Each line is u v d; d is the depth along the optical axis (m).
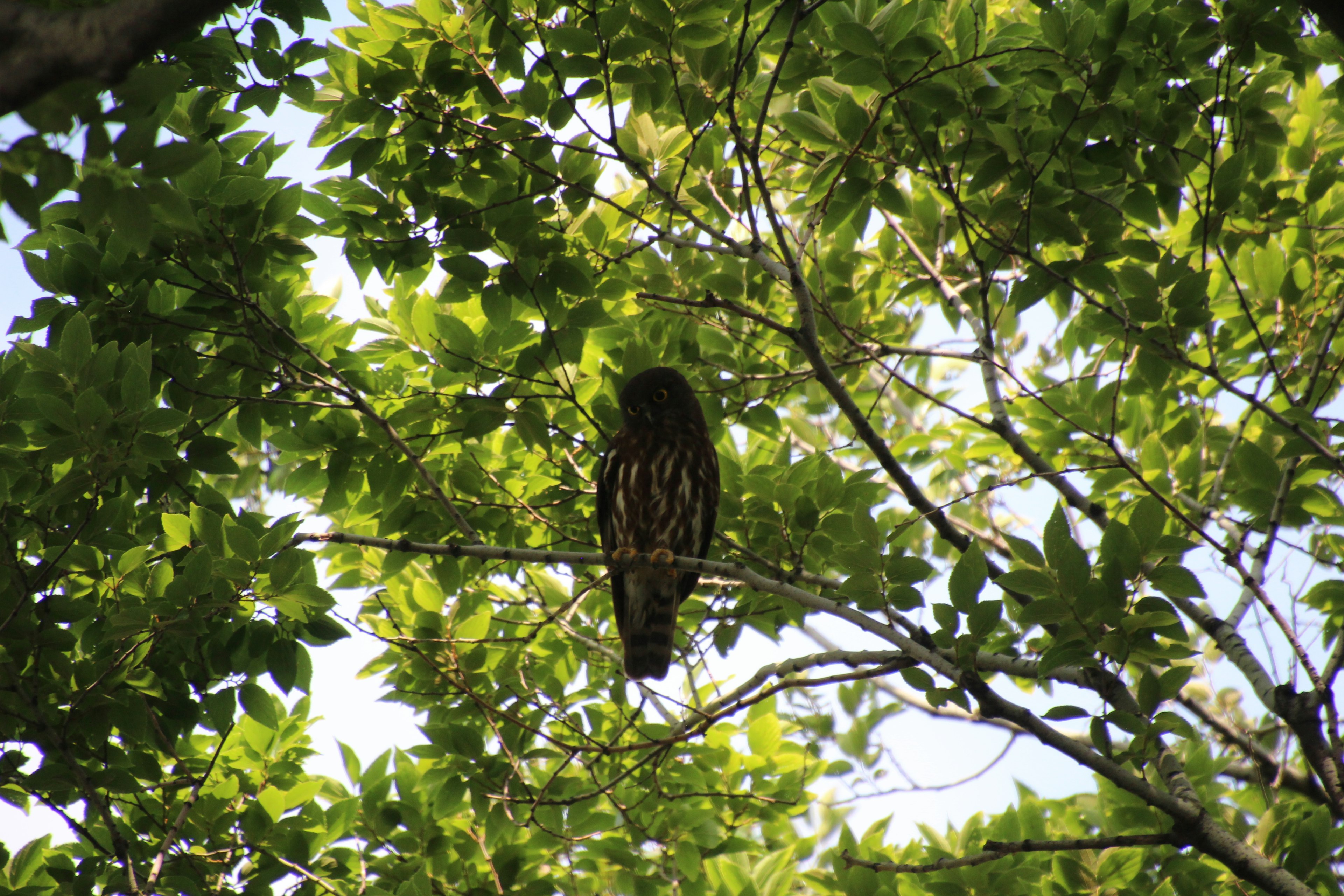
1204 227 10.09
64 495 8.84
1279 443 12.25
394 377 12.62
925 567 8.59
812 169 13.94
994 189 12.77
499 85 10.74
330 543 12.76
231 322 10.81
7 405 8.70
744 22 8.93
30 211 4.77
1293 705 9.20
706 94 10.76
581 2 9.78
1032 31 11.30
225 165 10.60
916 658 8.79
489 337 11.36
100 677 9.39
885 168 11.33
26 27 3.91
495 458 13.26
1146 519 7.89
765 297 13.87
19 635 9.20
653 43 9.92
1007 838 11.80
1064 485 10.83
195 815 11.17
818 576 10.95
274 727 10.15
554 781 12.51
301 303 12.25
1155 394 11.21
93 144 4.55
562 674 14.34
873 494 11.03
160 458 8.89
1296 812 10.53
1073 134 10.62
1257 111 10.85
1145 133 10.64
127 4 3.88
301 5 10.09
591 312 11.07
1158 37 10.16
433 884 12.45
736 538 12.12
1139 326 10.46
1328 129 14.16
